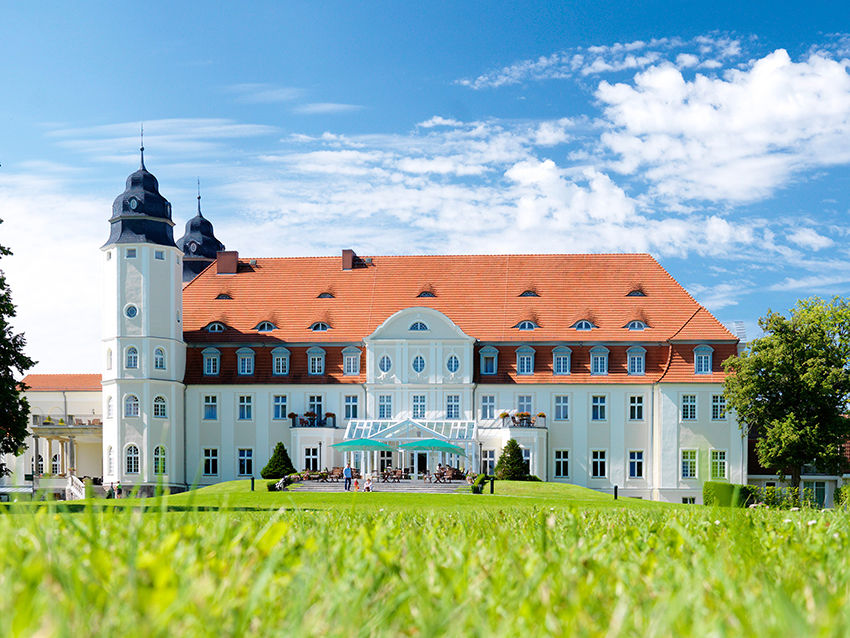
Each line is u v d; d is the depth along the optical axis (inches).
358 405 2719.0
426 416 2684.5
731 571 189.5
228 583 155.4
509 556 206.7
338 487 2384.4
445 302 2837.1
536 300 2822.3
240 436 2731.3
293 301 2866.6
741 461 2608.3
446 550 233.1
